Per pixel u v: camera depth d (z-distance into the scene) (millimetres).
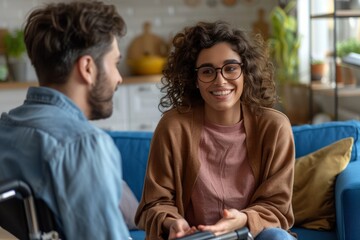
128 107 5758
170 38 6395
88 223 1412
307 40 5672
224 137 2330
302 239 2779
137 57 6344
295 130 3211
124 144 3264
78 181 1412
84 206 1412
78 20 1487
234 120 2357
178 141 2344
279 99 2568
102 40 1509
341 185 2664
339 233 2686
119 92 5711
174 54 2424
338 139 3121
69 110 1513
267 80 2410
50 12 1507
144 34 6348
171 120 2367
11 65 5766
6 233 1868
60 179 1411
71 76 1518
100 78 1531
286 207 2297
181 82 2398
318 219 2902
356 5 4625
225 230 2057
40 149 1441
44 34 1491
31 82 5527
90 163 1425
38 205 1452
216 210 2307
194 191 2322
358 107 4961
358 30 5301
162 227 2205
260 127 2348
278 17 5414
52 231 1456
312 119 4961
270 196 2297
